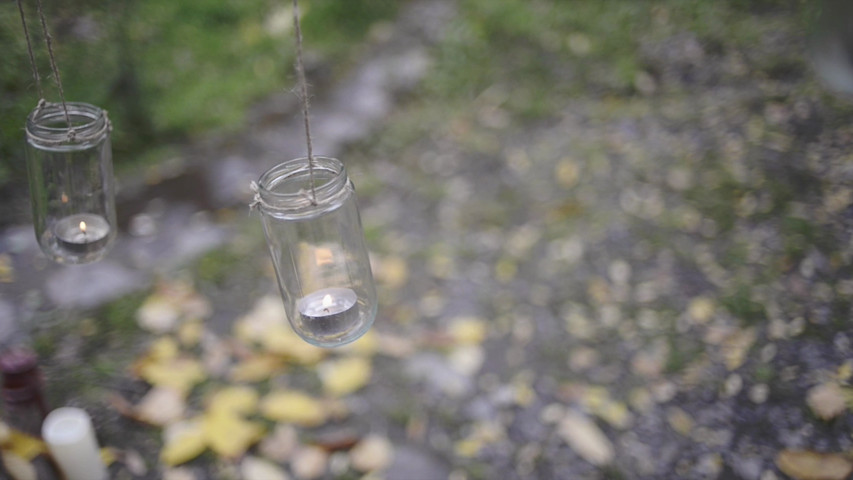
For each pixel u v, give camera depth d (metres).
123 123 1.89
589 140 1.93
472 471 1.39
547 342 1.54
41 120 1.08
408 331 1.57
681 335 1.50
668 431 1.40
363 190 1.86
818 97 1.82
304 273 1.02
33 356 1.34
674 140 1.86
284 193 1.00
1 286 1.57
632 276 1.61
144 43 2.01
